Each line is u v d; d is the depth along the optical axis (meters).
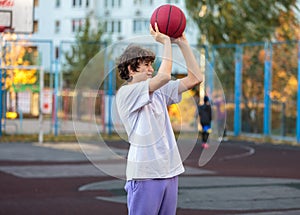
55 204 10.33
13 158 18.31
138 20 58.97
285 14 30.73
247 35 30.64
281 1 30.61
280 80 26.33
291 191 11.88
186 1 31.84
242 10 30.89
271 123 27.08
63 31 60.84
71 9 60.84
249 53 28.06
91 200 10.75
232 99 29.41
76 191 11.77
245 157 19.84
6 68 24.62
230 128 29.41
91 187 12.28
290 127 26.22
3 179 13.48
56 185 12.59
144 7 58.91
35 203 10.41
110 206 10.16
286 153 21.47
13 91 27.09
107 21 59.56
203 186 12.50
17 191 11.76
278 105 26.64
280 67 26.25
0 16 16.45
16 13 16.56
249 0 30.61
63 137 27.22
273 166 16.97
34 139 26.17
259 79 27.59
